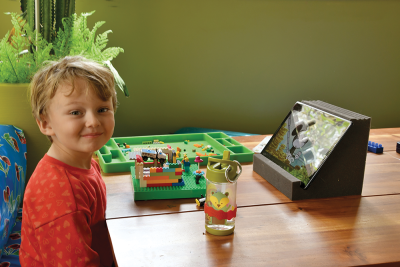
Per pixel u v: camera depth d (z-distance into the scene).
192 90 2.65
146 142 1.50
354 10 2.70
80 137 0.70
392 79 2.90
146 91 2.58
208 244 0.72
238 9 2.56
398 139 1.55
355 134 0.93
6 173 1.11
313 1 2.63
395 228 0.80
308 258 0.68
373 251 0.70
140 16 2.42
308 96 2.82
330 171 0.95
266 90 2.75
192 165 1.17
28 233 0.70
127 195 0.97
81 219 0.68
